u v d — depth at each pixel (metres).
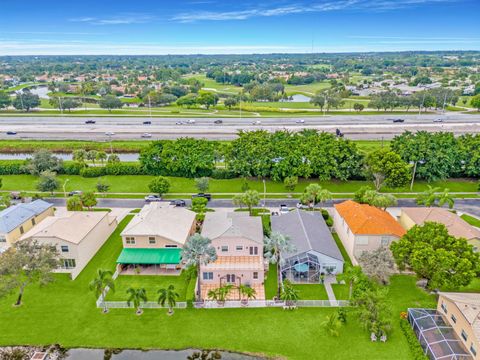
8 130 146.12
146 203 86.56
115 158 105.06
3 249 63.47
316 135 103.44
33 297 53.41
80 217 65.94
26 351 44.38
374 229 59.53
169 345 45.09
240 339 45.81
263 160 93.94
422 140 96.69
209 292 51.47
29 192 93.38
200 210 75.81
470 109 190.88
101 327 47.88
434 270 48.25
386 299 46.88
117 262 58.19
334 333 45.62
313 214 72.31
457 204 83.75
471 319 40.19
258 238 59.09
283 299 50.75
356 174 93.81
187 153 99.56
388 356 42.75
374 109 193.00
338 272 57.62
